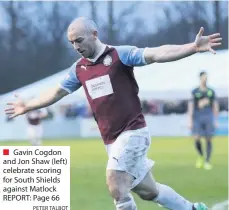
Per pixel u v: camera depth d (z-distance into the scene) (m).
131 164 12.24
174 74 61.75
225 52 62.09
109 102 12.34
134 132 12.27
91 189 21.27
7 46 84.88
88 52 12.27
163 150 41.44
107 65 12.29
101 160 33.53
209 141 29.48
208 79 60.25
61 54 85.00
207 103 29.69
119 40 83.62
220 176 25.36
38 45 85.06
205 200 18.61
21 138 61.50
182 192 20.42
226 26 81.88
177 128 62.03
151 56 11.79
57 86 13.38
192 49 11.28
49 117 61.69
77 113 61.97
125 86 12.31
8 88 84.25
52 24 85.38
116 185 12.14
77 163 31.77
